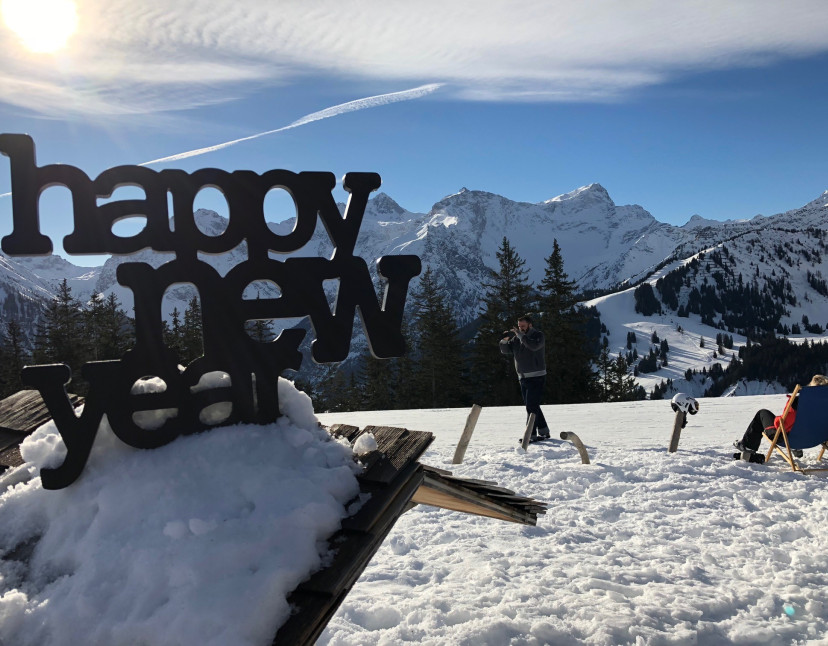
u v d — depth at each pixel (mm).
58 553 1566
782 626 3510
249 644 1285
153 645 1298
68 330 41719
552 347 34781
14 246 1677
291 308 1817
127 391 1711
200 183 1779
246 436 1730
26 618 1404
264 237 1811
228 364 1779
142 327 1725
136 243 1737
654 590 3965
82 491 1676
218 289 1779
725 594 3904
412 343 40281
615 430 9633
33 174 1695
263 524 1486
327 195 1850
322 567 1489
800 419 6734
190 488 1604
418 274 1885
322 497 1597
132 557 1451
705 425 9953
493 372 35312
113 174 1731
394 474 1797
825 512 5422
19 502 1718
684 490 6262
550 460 7559
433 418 11562
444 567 4473
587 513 5727
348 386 41656
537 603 3766
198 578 1368
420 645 3275
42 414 2295
